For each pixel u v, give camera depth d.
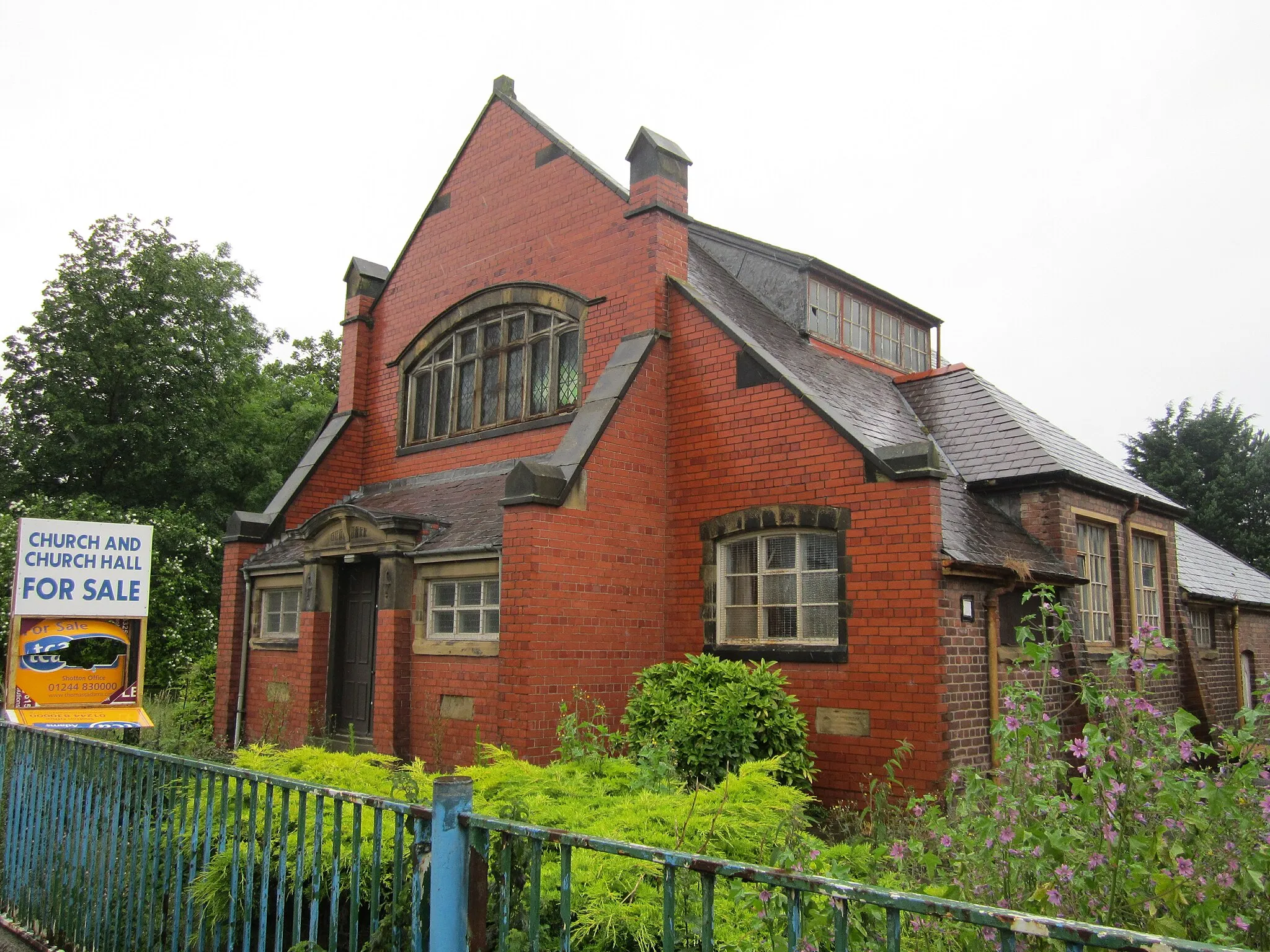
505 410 14.63
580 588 11.19
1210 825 3.94
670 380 12.65
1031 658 4.93
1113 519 14.03
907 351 18.47
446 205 16.41
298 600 15.18
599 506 11.52
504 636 10.85
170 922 5.70
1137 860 3.93
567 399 13.81
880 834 6.78
